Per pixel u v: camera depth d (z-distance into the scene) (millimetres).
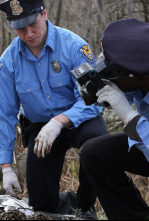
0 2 3596
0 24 5258
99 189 2955
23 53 3420
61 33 3443
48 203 3553
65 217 3354
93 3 5234
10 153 3512
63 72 3414
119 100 2727
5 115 3510
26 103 3494
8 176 3475
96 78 2785
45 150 3236
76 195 3832
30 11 3217
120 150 2883
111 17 5320
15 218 2604
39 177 3520
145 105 2834
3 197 3535
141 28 2740
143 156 2869
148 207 2943
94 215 3480
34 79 3445
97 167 2914
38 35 3264
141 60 2607
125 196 2918
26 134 3656
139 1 5289
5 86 3502
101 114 3533
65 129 3488
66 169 4910
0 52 5297
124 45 2650
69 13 5336
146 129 2650
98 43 5262
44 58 3404
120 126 4988
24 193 4582
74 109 3326
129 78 2709
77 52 3385
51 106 3457
